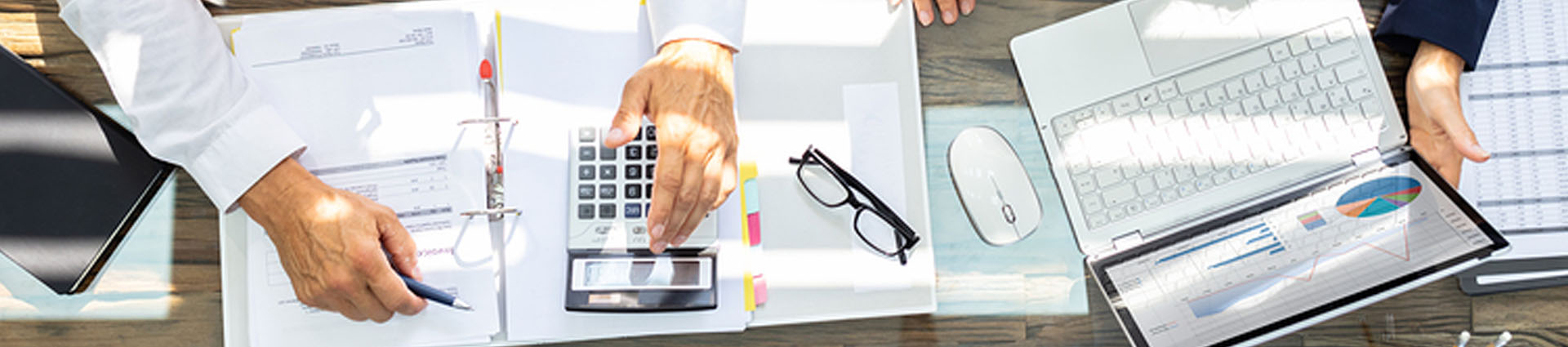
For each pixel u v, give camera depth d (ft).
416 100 2.60
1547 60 2.93
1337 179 2.84
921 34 2.96
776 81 2.78
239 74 2.51
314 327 2.59
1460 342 2.74
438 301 2.48
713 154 2.47
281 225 2.48
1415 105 2.92
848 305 2.72
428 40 2.61
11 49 2.78
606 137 2.48
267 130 2.45
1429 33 2.83
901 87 2.80
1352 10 2.90
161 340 2.76
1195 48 2.90
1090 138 2.88
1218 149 2.86
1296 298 2.70
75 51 2.81
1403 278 2.69
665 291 2.53
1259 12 2.90
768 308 2.70
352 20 2.61
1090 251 2.84
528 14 2.68
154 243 2.77
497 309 2.60
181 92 2.40
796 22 2.81
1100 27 2.92
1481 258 2.67
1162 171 2.85
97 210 2.71
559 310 2.60
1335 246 2.76
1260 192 2.85
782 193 2.74
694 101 2.47
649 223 2.41
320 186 2.47
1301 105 2.87
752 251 2.68
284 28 2.61
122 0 2.37
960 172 2.85
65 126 2.71
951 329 2.86
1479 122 2.93
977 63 2.96
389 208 2.53
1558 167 2.90
